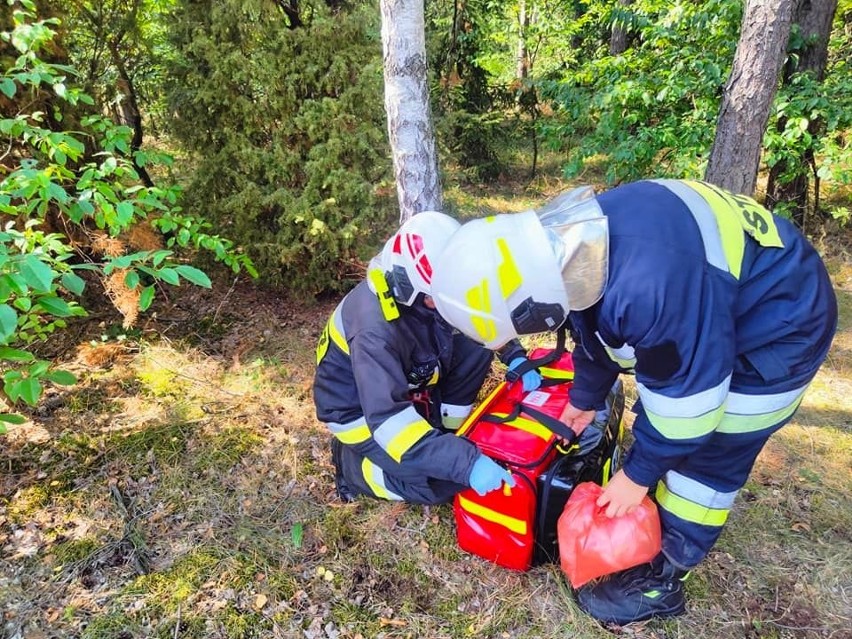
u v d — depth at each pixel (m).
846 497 2.50
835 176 4.37
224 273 4.19
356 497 2.48
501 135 7.51
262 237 3.82
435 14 7.39
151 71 4.19
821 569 2.16
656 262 1.29
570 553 1.85
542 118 7.00
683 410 1.40
